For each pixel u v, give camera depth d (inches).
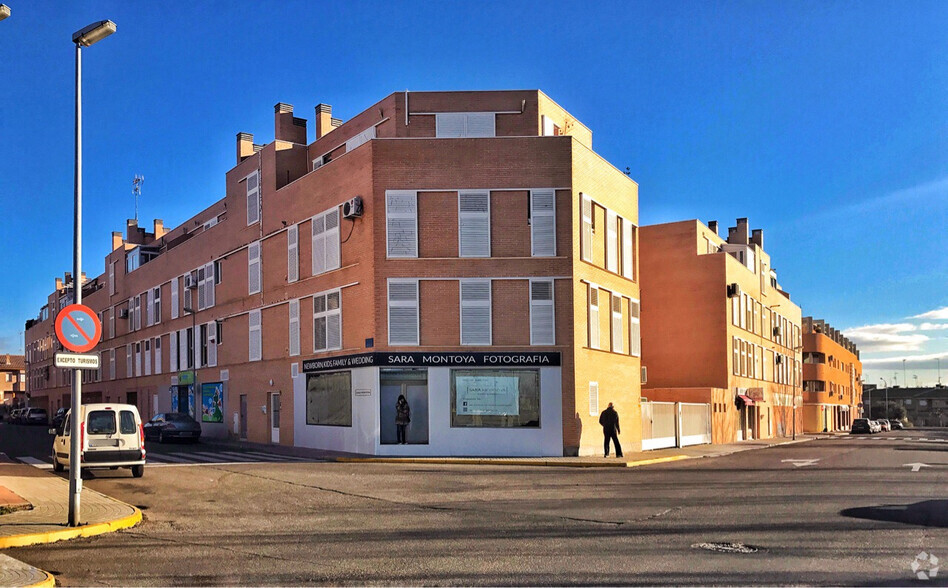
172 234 2144.4
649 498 569.6
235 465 854.5
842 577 311.6
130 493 613.0
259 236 1358.3
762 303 2135.8
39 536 412.5
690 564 338.0
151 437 1384.1
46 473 759.1
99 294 2347.4
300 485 663.1
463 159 1050.7
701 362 1743.4
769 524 442.3
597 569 330.6
